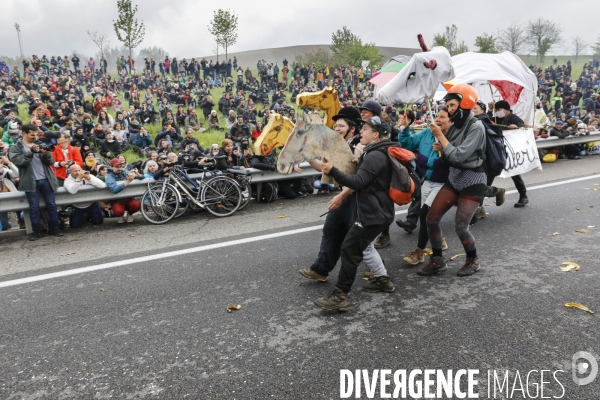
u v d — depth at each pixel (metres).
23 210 6.24
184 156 8.12
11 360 2.97
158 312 3.59
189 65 30.75
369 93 26.44
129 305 3.74
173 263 4.76
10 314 3.67
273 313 3.50
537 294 3.66
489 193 5.76
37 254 5.37
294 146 3.14
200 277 4.31
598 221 5.71
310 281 4.12
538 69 34.66
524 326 3.15
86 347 3.10
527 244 4.96
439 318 3.32
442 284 3.97
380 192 3.37
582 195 7.23
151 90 22.78
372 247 3.74
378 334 3.12
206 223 6.57
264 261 4.70
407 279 4.12
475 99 3.76
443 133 3.98
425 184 4.46
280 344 3.03
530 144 6.84
